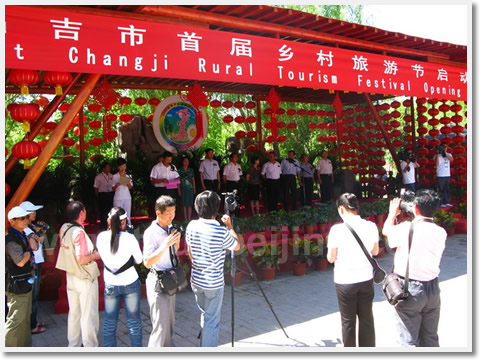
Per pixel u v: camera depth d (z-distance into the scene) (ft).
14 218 11.42
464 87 24.81
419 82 22.59
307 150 50.90
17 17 12.31
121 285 11.17
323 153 35.81
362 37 21.89
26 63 12.41
